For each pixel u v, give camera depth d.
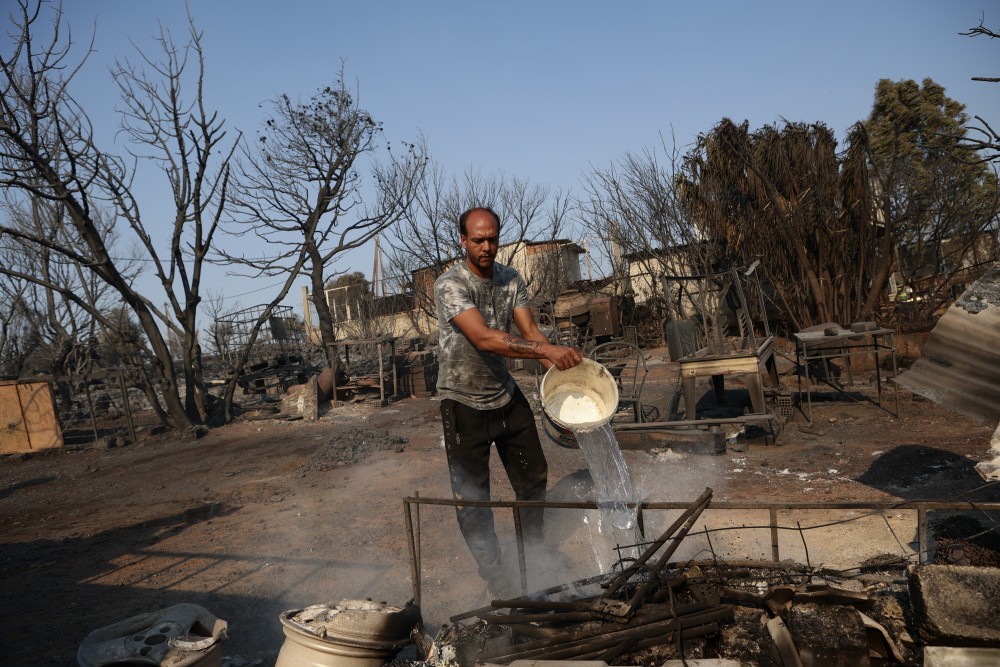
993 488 5.29
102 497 9.59
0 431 15.85
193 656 2.70
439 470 8.30
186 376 16.84
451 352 3.72
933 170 16.81
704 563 3.01
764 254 16.06
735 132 16.08
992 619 2.24
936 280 15.83
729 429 7.99
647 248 20.50
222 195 16.80
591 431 3.38
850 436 7.91
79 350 24.28
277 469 9.95
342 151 18.39
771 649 2.37
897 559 3.23
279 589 4.61
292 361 22.70
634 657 2.39
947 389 3.18
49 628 4.38
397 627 2.86
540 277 25.77
